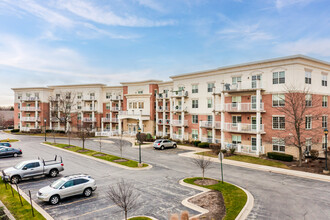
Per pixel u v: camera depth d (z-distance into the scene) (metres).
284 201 13.91
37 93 62.00
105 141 44.19
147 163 25.08
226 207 12.88
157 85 51.38
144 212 12.48
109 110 59.06
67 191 14.05
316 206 13.15
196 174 20.44
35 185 17.20
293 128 25.02
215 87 35.59
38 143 41.06
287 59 26.84
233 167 23.08
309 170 21.30
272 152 26.94
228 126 32.03
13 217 11.62
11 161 25.64
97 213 12.42
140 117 47.53
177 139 41.16
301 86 26.64
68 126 58.97
